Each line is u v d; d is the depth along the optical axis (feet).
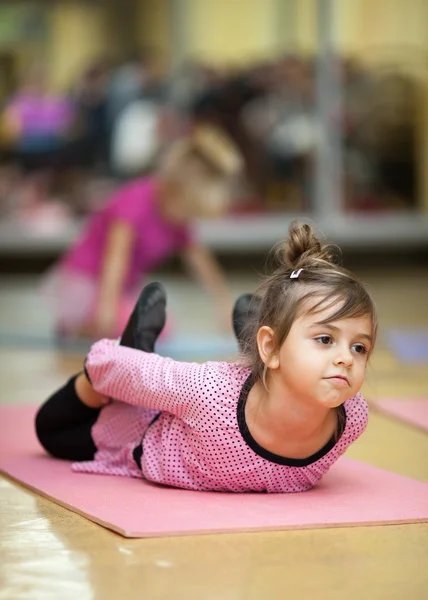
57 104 30.73
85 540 7.20
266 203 31.65
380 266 32.78
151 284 9.40
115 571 6.57
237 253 32.42
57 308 19.08
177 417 8.51
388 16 31.30
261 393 8.10
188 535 7.26
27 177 31.07
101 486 8.63
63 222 31.17
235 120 31.30
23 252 31.60
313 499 8.20
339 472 9.23
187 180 17.66
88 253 18.85
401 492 8.45
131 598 6.11
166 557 6.81
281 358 7.84
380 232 31.99
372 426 11.73
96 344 9.12
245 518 7.59
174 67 31.07
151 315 9.28
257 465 8.25
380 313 22.90
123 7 30.68
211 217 18.15
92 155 30.96
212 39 31.19
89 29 30.63
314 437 8.22
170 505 7.96
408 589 6.27
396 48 31.37
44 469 9.32
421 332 19.85
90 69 30.73
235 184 31.27
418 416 12.09
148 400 8.50
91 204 31.07
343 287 7.78
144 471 8.72
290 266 8.17
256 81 31.27
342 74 31.37
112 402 9.32
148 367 8.50
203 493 8.41
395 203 32.17
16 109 30.55
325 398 7.70
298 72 31.30
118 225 17.87
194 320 21.91
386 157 31.91
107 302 17.89
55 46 30.55
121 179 31.01
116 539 7.21
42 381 15.11
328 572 6.55
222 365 8.35
